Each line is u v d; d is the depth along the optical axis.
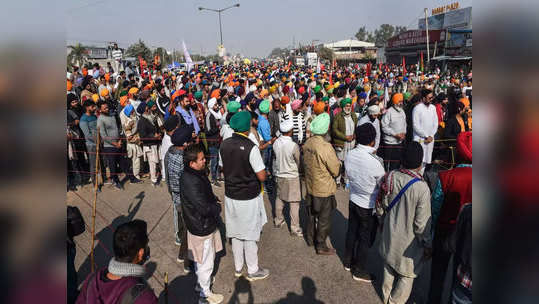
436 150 7.43
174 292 3.79
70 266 2.62
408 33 42.56
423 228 2.91
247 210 3.66
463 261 2.41
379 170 3.54
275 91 11.37
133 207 5.99
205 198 3.29
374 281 3.93
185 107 6.54
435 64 33.78
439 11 44.47
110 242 4.80
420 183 2.93
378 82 19.70
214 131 6.98
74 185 6.89
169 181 4.03
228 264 4.32
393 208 3.14
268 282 3.93
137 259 2.05
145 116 6.73
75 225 2.62
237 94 9.75
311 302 3.60
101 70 14.07
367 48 69.56
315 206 4.26
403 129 6.33
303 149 4.28
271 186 6.76
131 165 7.89
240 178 3.59
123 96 8.05
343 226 5.28
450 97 6.68
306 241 4.83
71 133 6.53
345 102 6.26
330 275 4.05
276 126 6.86
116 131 6.65
